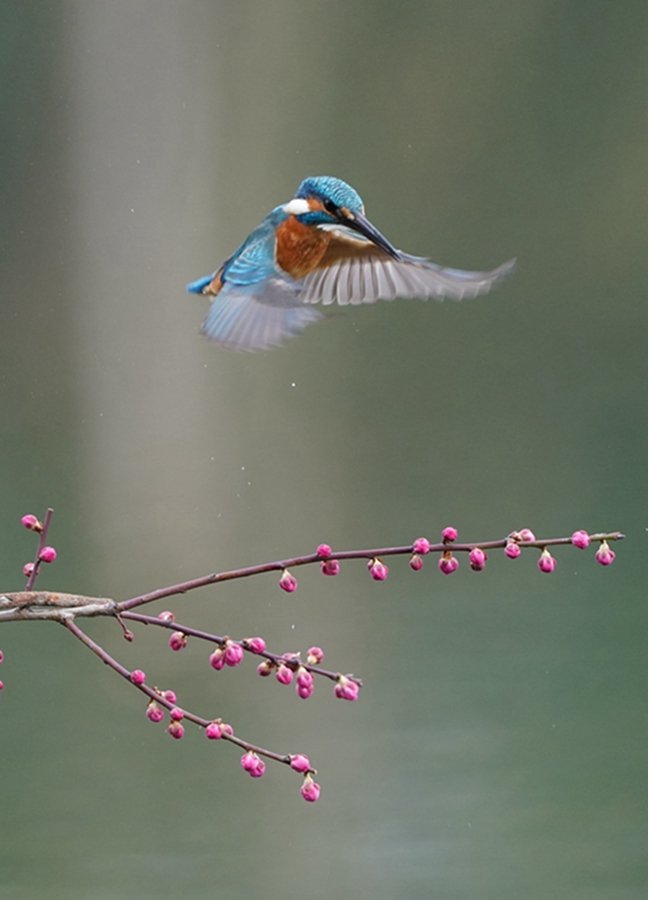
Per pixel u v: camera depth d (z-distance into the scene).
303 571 16.33
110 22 22.05
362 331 22.72
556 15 26.59
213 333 7.69
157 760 11.57
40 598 7.71
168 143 22.17
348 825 10.14
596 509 17.41
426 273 7.87
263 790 10.96
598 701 12.11
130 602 7.71
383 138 25.78
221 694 12.89
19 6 22.31
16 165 22.28
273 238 7.88
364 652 13.56
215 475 19.00
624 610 14.52
